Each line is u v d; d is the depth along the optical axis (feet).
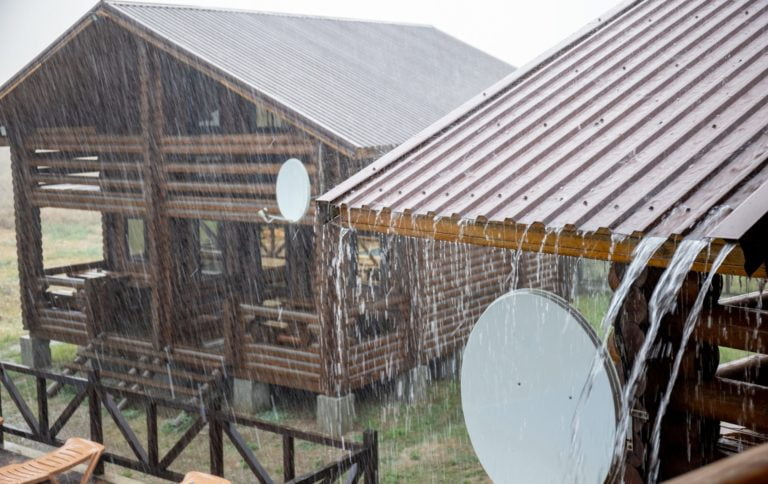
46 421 28.55
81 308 44.86
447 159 15.49
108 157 44.06
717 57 14.99
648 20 18.21
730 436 14.51
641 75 15.61
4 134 47.01
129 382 41.68
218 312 43.62
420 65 52.34
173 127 41.57
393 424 36.83
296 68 41.50
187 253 42.47
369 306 38.01
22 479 21.03
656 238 10.33
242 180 39.40
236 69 37.42
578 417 12.10
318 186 35.35
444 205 13.44
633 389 12.11
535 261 50.96
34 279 46.78
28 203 46.70
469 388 13.85
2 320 67.82
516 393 13.05
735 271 9.48
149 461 25.93
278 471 32.58
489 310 13.30
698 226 10.18
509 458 13.32
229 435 24.18
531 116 15.90
